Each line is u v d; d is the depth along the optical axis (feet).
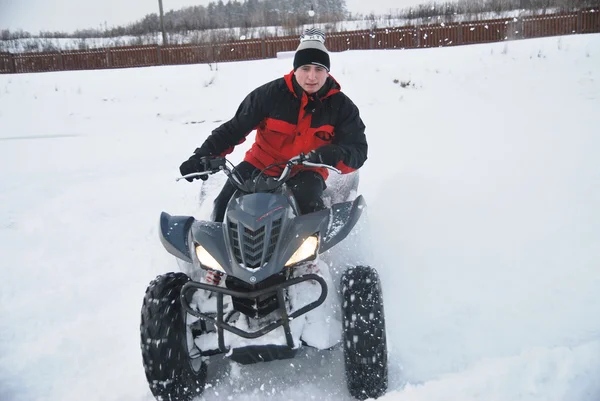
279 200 8.80
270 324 7.67
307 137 11.05
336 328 8.24
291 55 55.21
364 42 61.41
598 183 16.83
